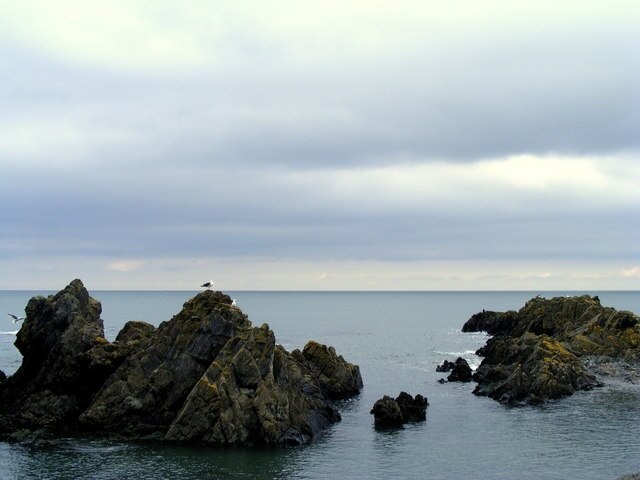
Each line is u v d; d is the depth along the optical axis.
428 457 71.75
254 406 76.12
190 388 80.62
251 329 81.56
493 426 85.25
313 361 110.31
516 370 105.31
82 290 96.44
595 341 129.00
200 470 66.50
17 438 76.25
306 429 79.56
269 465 68.38
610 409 93.88
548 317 158.88
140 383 81.44
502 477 65.00
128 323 99.12
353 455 72.38
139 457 70.31
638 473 61.38
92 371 83.75
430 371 136.75
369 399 105.06
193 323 83.81
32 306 90.50
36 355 87.81
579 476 65.06
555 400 100.56
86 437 77.44
